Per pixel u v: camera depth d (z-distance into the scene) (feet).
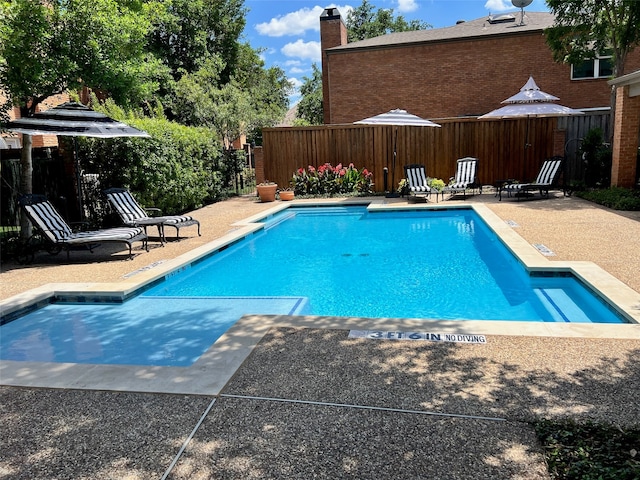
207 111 57.82
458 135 47.78
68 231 25.25
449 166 48.39
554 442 7.45
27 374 10.93
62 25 25.14
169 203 38.50
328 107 76.48
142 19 27.73
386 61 67.36
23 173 27.12
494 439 7.70
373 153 49.29
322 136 49.78
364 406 8.90
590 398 8.81
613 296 14.52
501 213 31.73
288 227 35.86
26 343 14.88
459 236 29.78
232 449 7.77
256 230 32.58
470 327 12.69
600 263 18.63
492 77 64.08
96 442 8.16
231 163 54.90
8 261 24.53
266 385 9.89
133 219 28.53
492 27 66.18
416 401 8.99
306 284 20.86
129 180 33.53
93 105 38.17
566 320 15.52
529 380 9.60
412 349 11.39
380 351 11.35
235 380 10.17
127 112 36.55
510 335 12.02
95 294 18.28
